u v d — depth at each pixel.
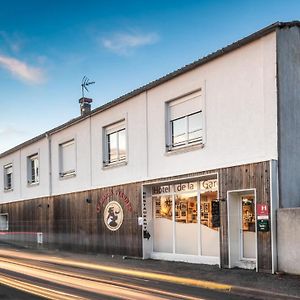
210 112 13.80
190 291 9.73
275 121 11.93
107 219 18.34
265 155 12.10
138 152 16.77
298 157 12.30
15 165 27.66
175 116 15.34
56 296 9.26
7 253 19.27
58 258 16.83
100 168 19.05
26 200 25.78
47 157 23.48
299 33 12.76
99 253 18.64
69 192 21.23
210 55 13.66
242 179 12.49
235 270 12.21
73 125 21.25
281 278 10.66
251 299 8.87
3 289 10.22
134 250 16.61
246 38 12.64
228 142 13.16
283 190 11.81
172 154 15.16
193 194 14.77
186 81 14.73
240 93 12.92
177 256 15.06
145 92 16.53
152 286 10.36
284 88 12.14
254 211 12.46
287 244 11.29
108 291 9.75
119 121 18.12
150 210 16.42
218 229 13.46
